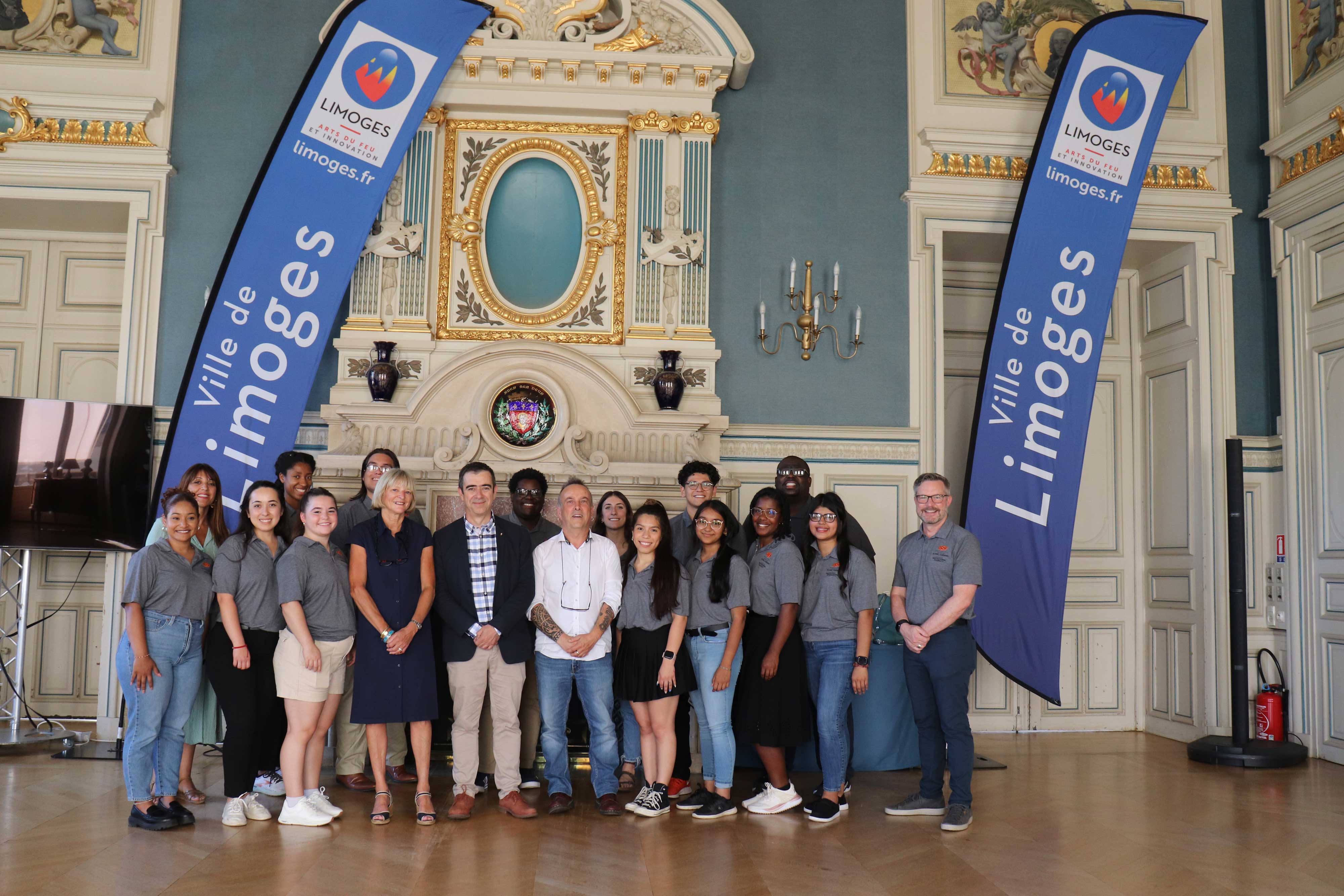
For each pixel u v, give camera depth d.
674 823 4.16
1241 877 3.47
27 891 3.19
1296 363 6.04
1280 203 6.17
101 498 5.62
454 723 4.25
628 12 5.99
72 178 5.90
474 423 5.59
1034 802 4.61
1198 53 6.52
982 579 4.21
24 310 6.55
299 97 5.68
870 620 4.31
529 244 6.07
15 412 5.57
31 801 4.39
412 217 5.93
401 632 4.11
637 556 4.45
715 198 6.19
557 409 5.64
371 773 5.03
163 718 4.01
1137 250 6.60
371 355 5.82
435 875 3.40
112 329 6.61
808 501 4.96
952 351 6.93
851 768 4.70
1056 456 5.71
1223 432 6.26
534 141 6.07
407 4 5.79
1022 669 5.58
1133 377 7.01
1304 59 6.12
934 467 6.10
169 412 5.84
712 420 5.81
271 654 4.12
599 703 4.33
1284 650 6.05
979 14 6.44
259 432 5.57
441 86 5.93
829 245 6.21
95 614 6.46
